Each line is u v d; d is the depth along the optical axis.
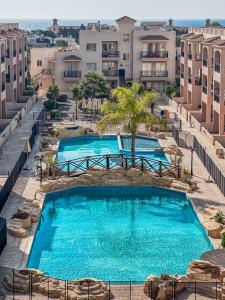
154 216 44.28
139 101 54.19
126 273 33.28
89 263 34.78
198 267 30.92
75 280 30.02
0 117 76.25
